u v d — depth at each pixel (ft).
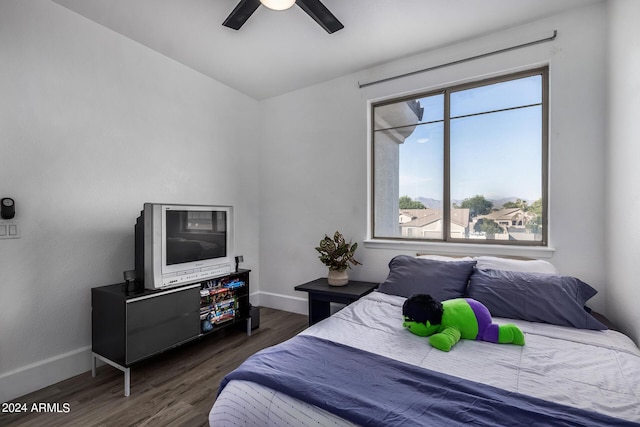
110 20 7.53
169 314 7.18
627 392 3.61
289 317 11.08
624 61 6.00
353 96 10.41
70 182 7.15
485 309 5.53
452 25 7.80
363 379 3.87
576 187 7.22
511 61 7.94
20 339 6.36
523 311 6.04
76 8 7.07
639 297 5.43
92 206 7.53
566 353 4.70
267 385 3.74
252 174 12.29
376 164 10.34
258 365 4.22
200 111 10.28
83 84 7.38
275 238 12.19
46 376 6.63
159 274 7.09
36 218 6.61
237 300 9.43
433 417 3.10
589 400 3.46
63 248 7.02
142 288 7.22
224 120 11.14
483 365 4.35
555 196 7.45
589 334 5.37
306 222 11.44
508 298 6.23
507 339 5.04
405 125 9.83
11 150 6.26
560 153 7.39
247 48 8.83
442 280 7.12
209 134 10.59
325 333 5.53
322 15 6.47
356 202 10.37
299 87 11.46
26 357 6.43
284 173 11.98
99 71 7.67
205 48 8.84
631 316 5.70
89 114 7.48
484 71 8.28
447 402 3.35
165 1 6.84
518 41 7.76
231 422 3.71
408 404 3.32
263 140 12.48
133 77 8.40
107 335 6.72
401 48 8.86
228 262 8.84
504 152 8.40
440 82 8.91
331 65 9.86
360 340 5.23
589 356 4.58
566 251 7.32
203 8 7.09
